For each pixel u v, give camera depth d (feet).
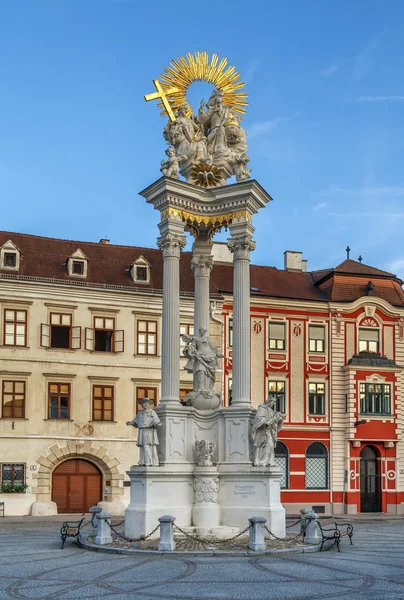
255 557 77.30
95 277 179.93
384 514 186.29
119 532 97.96
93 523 100.07
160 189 98.94
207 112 104.78
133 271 183.21
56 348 170.19
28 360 167.84
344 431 191.21
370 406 192.34
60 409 169.58
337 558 77.51
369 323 198.18
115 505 167.63
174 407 94.17
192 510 91.71
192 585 61.36
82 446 169.37
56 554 81.00
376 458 193.36
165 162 100.32
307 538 86.38
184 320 180.55
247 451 93.30
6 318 167.73
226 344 184.85
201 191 100.78
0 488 161.79
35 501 164.35
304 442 188.96
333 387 193.06
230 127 103.76
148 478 90.02
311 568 70.13
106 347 176.04
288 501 185.26
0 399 164.96
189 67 105.09
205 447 93.45
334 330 195.42
